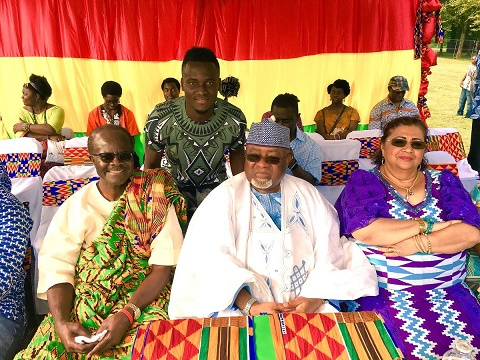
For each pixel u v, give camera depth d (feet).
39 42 18.75
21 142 10.31
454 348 5.02
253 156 6.91
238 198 7.23
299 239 7.17
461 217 7.24
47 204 9.37
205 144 8.68
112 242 6.91
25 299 8.12
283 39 18.86
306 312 6.58
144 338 5.58
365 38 19.04
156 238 7.09
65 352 6.38
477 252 7.84
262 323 5.82
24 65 19.03
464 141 27.07
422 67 19.93
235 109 8.81
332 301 6.97
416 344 6.36
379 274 7.41
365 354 5.33
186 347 5.43
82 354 6.25
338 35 18.95
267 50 18.98
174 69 19.49
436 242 7.09
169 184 7.59
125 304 6.84
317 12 18.56
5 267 6.72
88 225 7.09
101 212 7.25
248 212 7.16
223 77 19.34
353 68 19.42
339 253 7.34
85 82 19.38
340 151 11.32
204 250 6.91
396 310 6.94
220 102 8.73
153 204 7.16
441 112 34.55
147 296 6.81
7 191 7.39
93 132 6.84
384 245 7.38
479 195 8.68
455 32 59.67
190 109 8.30
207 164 8.95
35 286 8.32
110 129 6.84
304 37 18.90
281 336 5.59
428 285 7.31
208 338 5.57
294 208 7.32
